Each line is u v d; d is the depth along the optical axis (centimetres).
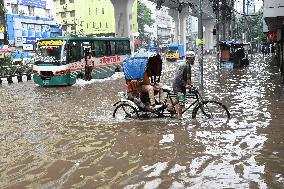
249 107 1092
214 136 767
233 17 4381
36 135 830
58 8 6988
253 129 816
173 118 958
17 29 4650
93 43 2203
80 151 695
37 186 530
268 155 629
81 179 550
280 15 1432
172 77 2300
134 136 792
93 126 905
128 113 994
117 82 2073
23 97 1516
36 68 1909
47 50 1920
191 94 948
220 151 662
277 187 492
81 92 1636
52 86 1942
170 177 544
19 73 2388
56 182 543
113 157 650
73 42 1980
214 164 594
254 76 2102
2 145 753
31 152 699
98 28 6912
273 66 2903
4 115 1090
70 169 596
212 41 8062
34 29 5006
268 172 549
